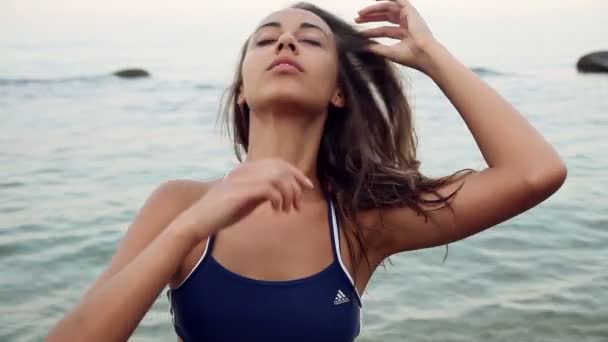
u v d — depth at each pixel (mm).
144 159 9445
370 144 2871
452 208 2619
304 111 2631
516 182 2504
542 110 12828
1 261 5918
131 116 12773
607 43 23891
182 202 2635
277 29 2729
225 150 9953
